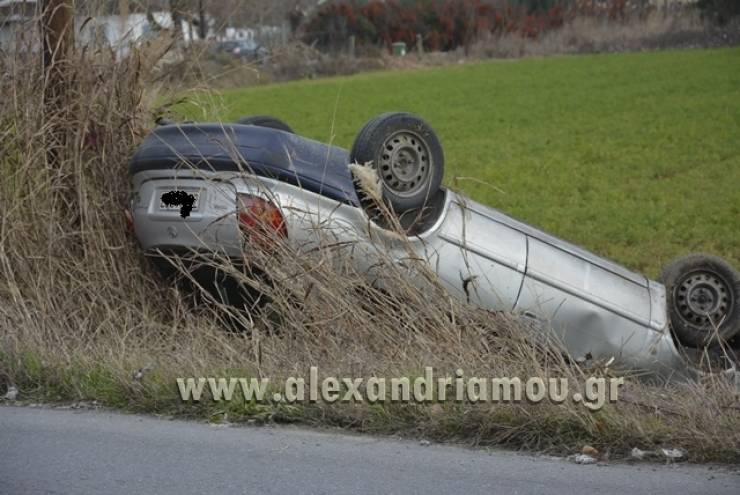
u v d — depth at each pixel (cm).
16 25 1209
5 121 1190
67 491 703
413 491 707
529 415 819
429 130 1081
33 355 995
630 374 1117
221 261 1046
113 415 905
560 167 2944
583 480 733
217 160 1030
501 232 1109
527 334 1013
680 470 760
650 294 1154
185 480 726
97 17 1227
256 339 944
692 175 2762
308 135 3616
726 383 892
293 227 1025
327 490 708
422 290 1016
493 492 706
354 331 979
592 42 6388
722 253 1930
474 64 6094
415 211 1082
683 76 4850
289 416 877
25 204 1170
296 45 2494
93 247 1159
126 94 1216
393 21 6812
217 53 1565
